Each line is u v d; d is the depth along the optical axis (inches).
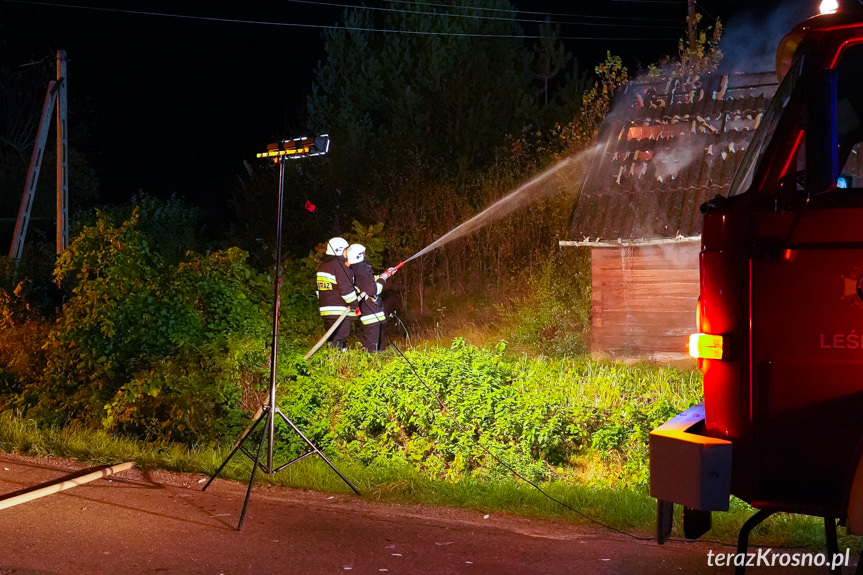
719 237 145.9
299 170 857.5
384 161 846.5
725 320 144.5
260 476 261.0
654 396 344.2
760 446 141.9
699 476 140.2
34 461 277.1
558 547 199.6
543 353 514.0
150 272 328.5
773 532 206.2
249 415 306.2
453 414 285.6
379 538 205.3
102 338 315.9
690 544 201.3
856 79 144.3
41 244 667.4
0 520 211.5
